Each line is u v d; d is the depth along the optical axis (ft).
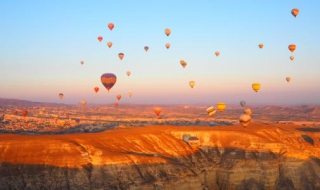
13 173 272.72
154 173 304.91
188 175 311.27
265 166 357.41
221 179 356.79
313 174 370.73
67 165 289.94
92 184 282.97
